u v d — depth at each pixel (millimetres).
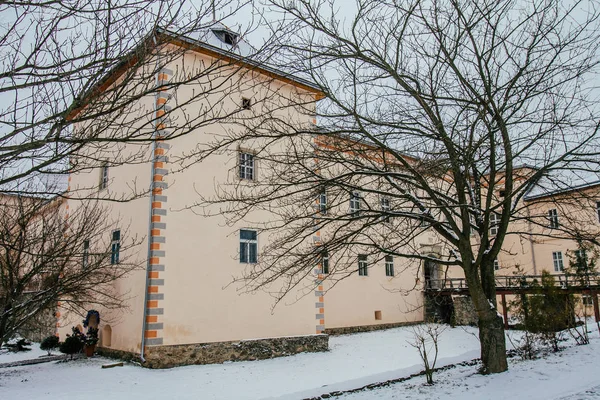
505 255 30594
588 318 21828
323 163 9008
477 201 9664
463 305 24438
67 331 18141
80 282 13766
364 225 8430
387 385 9383
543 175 8586
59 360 15328
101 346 15555
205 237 14781
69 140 4121
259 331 15461
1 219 10320
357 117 7766
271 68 7746
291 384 11141
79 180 18828
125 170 15695
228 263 15156
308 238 16766
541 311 11805
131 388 10742
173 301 13719
